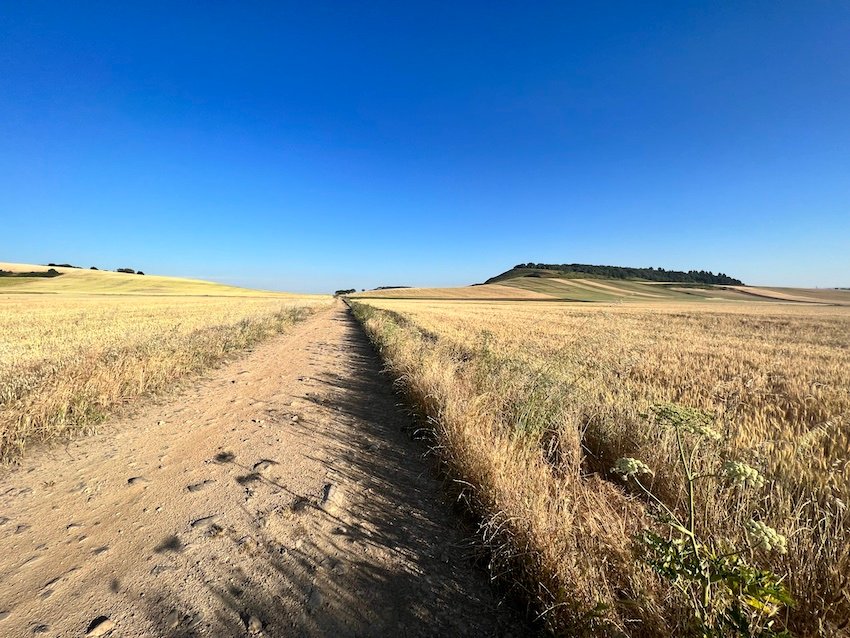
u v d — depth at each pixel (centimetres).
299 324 2519
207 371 962
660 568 182
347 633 225
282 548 300
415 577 274
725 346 1490
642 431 434
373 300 8269
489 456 353
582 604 210
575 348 1148
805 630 200
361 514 352
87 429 544
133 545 299
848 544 228
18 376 672
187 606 240
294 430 569
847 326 2731
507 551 263
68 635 216
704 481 309
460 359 994
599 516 276
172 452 483
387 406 699
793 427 521
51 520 332
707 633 169
